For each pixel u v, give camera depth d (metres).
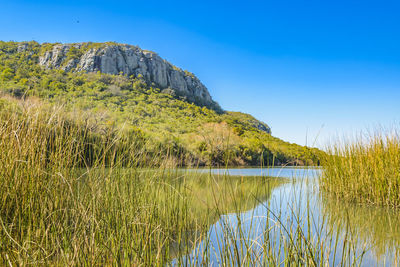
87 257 1.65
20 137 2.14
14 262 1.44
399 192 4.32
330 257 2.11
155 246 2.02
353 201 4.65
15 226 1.78
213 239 2.38
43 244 1.76
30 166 2.07
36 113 2.25
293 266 1.64
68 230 1.83
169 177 2.67
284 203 3.65
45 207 1.92
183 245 2.33
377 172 4.70
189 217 2.72
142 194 2.47
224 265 1.68
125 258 1.71
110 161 2.29
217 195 3.53
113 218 2.06
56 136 2.25
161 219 2.33
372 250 2.29
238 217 1.76
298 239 1.72
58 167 2.12
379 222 3.23
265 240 1.83
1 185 1.94
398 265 1.99
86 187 2.07
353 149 5.60
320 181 5.66
